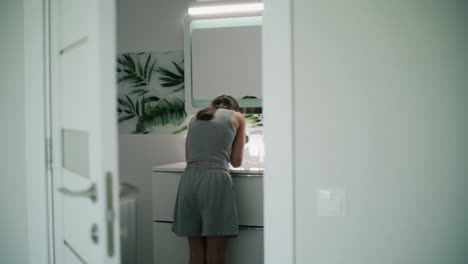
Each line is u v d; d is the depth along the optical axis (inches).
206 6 103.8
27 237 57.5
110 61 43.2
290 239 42.4
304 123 42.5
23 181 57.2
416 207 40.9
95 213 43.9
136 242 108.3
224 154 86.4
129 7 109.0
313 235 42.6
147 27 108.3
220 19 103.7
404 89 40.8
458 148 40.0
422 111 40.6
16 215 57.9
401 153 41.0
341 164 42.0
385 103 41.1
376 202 41.5
